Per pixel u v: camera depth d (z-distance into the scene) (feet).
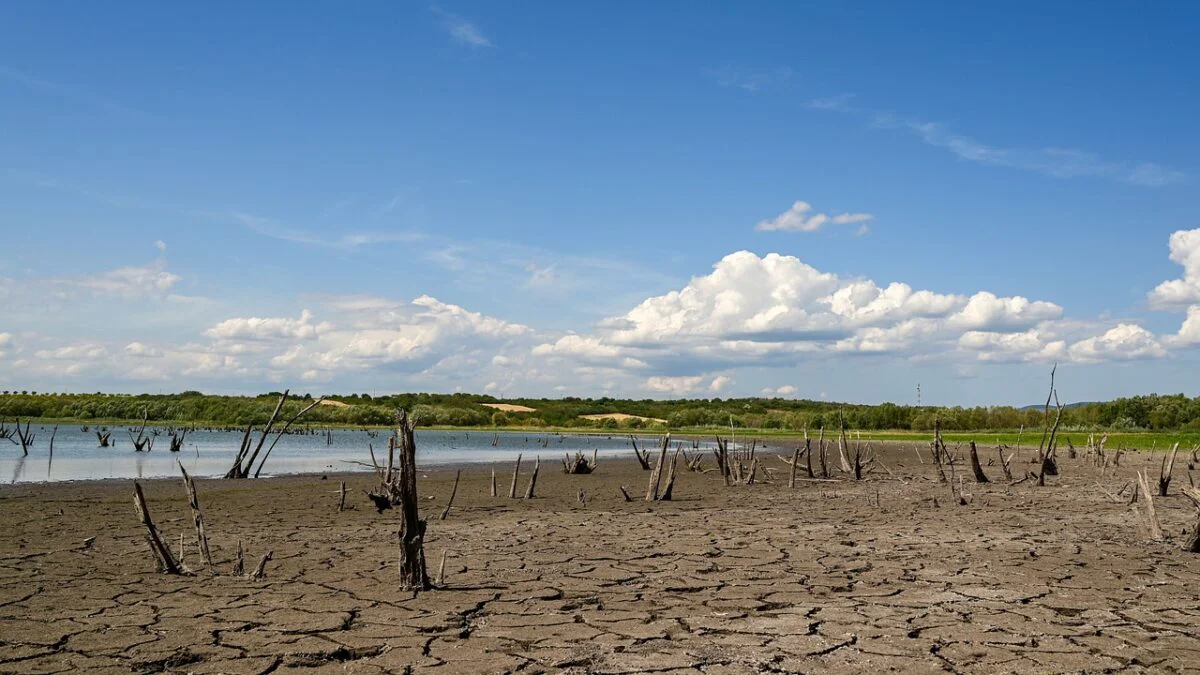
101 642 20.25
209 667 18.44
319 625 22.00
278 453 133.49
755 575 29.43
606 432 342.85
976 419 256.73
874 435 231.50
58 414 313.12
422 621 22.54
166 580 27.89
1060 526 43.55
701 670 18.43
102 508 50.57
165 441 167.22
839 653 19.75
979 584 27.89
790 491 68.13
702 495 64.08
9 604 24.21
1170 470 63.57
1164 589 27.20
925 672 18.34
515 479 61.62
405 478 26.66
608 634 21.40
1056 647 20.31
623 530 41.68
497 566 31.09
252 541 37.29
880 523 44.78
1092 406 238.27
